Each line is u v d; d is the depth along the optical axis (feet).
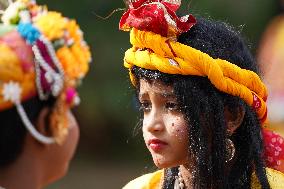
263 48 33.04
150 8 13.15
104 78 41.70
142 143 45.39
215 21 14.26
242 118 13.78
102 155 46.14
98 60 41.45
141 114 15.11
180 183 14.24
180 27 13.21
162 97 13.33
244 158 14.01
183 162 13.64
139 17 13.17
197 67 13.05
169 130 13.35
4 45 10.43
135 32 13.41
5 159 10.57
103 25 41.29
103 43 41.37
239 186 13.96
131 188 15.51
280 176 14.34
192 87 13.17
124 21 13.67
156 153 13.56
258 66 14.56
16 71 10.33
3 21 11.39
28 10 11.18
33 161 10.78
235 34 13.93
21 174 10.69
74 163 45.50
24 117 10.44
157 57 13.12
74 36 10.89
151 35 13.14
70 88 10.95
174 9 13.35
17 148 10.59
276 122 29.50
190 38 13.35
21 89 10.39
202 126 13.29
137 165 44.93
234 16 42.14
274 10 42.63
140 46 13.39
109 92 41.73
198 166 13.39
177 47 13.06
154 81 13.28
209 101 13.28
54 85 10.60
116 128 44.57
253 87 13.71
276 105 29.37
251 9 42.63
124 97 41.57
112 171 43.98
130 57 13.57
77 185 41.39
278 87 29.81
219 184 13.50
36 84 10.52
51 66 10.61
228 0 42.01
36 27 10.79
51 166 11.02
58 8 40.42
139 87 13.78
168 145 13.44
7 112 10.43
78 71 10.91
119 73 41.55
